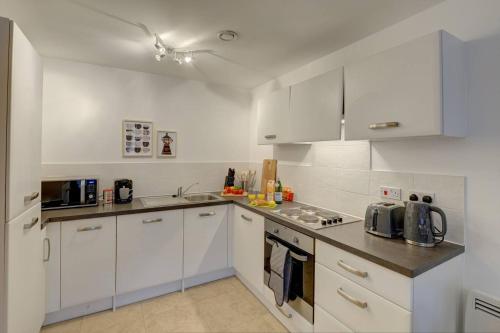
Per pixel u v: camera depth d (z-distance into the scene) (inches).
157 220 90.2
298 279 69.5
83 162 97.7
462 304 55.6
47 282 74.4
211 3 60.3
